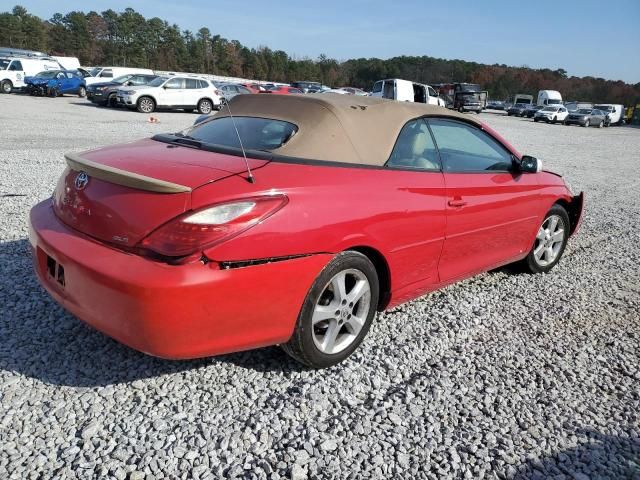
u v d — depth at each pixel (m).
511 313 4.09
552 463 2.47
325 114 3.17
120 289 2.35
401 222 3.20
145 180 2.46
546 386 3.10
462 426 2.68
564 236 5.15
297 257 2.65
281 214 2.59
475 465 2.42
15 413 2.51
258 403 2.72
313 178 2.82
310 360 2.91
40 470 2.18
